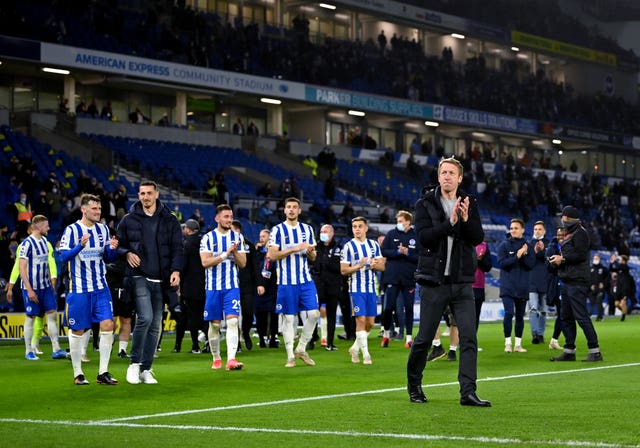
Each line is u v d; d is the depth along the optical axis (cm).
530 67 7888
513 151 7569
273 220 4409
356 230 1828
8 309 2823
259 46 5638
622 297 3797
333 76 5897
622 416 1048
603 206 6538
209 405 1205
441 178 1140
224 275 1705
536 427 968
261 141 5534
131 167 4597
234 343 1705
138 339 1455
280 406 1178
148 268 1442
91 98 5059
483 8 7394
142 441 912
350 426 995
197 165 4928
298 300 1759
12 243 2862
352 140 6116
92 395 1327
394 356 1991
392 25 6969
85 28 4769
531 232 5966
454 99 6519
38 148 4212
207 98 5506
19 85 4791
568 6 8594
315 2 6125
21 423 1055
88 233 1455
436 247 1138
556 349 2184
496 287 4509
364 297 1809
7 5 4566
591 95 8025
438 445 862
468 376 1149
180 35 5244
